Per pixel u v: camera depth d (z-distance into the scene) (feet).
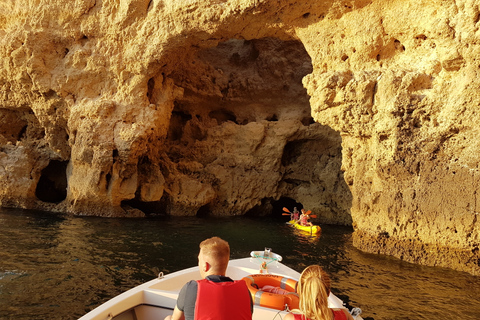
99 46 45.34
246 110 57.77
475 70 27.81
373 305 21.11
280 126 52.70
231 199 52.95
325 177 52.80
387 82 31.73
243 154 53.67
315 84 35.73
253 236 38.96
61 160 51.19
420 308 20.86
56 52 46.44
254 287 14.67
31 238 32.22
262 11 35.04
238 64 58.23
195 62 54.34
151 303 14.39
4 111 51.16
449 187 28.96
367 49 33.58
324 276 9.39
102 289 21.44
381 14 32.71
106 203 45.75
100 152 44.11
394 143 31.65
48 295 20.25
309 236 40.27
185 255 29.53
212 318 8.14
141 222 42.93
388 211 32.22
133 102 44.62
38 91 46.52
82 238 33.27
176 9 38.68
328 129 51.55
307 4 34.42
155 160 48.91
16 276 22.85
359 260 30.48
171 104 48.62
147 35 42.32
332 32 35.14
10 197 48.34
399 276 26.50
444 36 28.86
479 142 27.71
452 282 25.40
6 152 49.44
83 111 44.93
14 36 45.24
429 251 29.99
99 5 44.55
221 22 37.04
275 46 55.52
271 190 53.62
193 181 50.62
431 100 29.89
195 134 56.65
